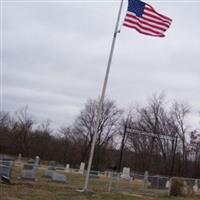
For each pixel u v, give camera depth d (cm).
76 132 8394
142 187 2566
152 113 7031
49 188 1809
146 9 1784
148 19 1783
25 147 9200
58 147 9306
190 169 6169
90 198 1608
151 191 2309
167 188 2388
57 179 2361
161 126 6372
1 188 1606
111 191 2050
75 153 8719
